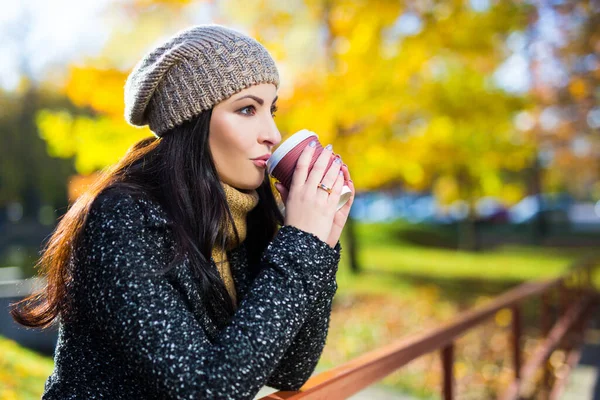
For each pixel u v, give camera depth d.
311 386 1.30
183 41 1.10
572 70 12.25
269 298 0.96
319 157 1.09
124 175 1.08
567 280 6.73
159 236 1.02
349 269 12.59
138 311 0.91
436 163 11.64
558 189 35.62
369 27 8.01
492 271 12.98
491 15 7.89
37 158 25.86
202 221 1.08
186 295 1.03
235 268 1.22
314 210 1.05
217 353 0.91
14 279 8.41
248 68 1.09
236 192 1.14
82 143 7.18
